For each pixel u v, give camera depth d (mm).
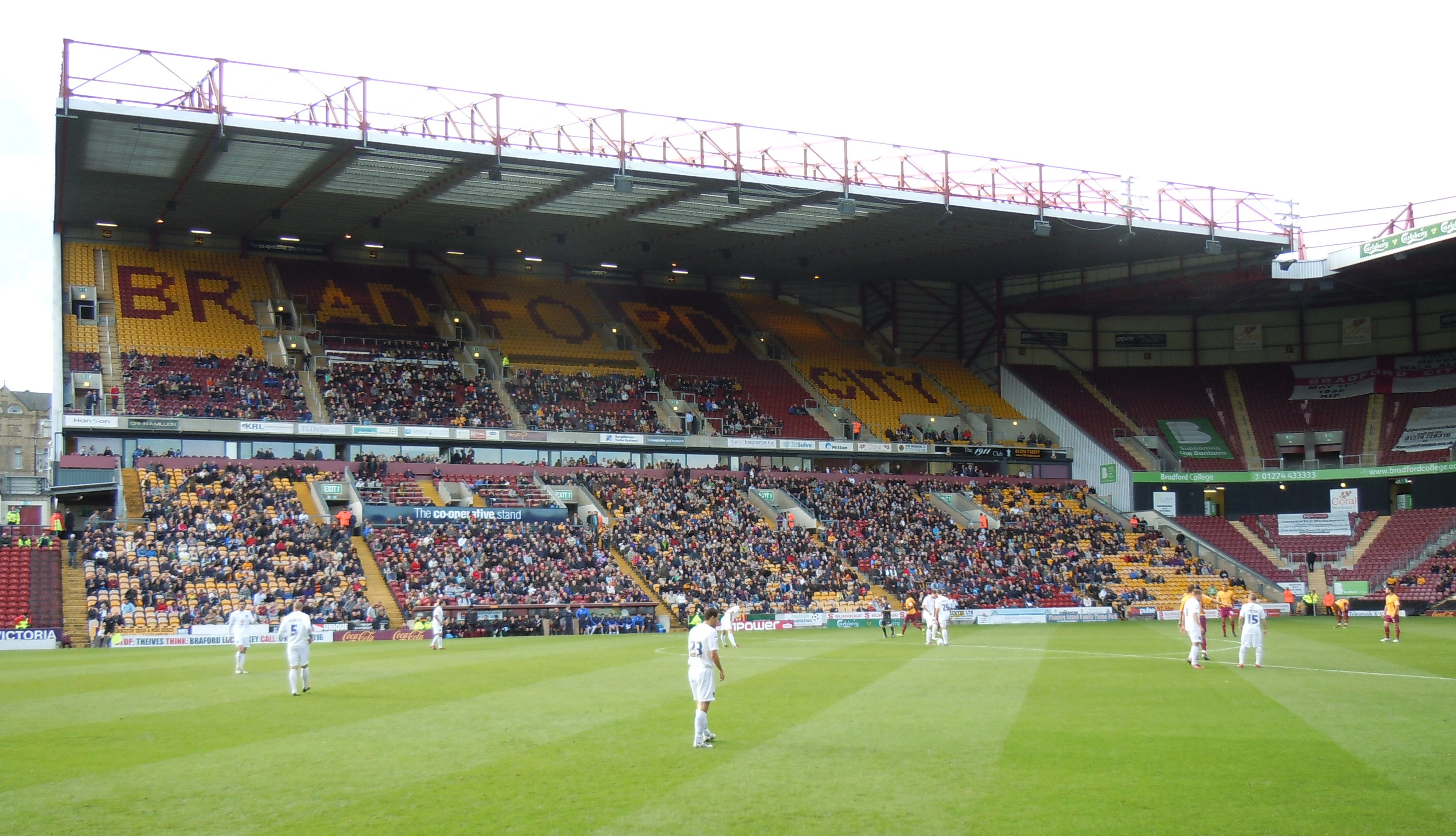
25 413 153125
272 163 58219
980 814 13664
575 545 61688
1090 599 68562
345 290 81062
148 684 28719
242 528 56031
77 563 52312
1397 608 43750
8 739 19531
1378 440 83438
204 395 66875
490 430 71375
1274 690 25734
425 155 55594
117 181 62188
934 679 28891
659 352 85812
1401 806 13922
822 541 69562
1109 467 85000
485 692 26438
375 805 14359
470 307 84000
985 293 94875
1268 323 93688
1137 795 14594
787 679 29266
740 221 71125
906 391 89938
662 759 17250
